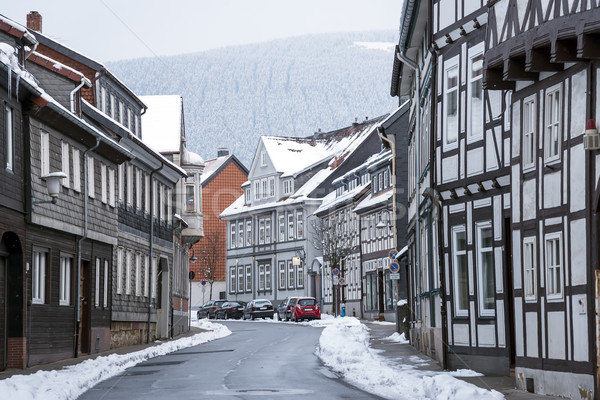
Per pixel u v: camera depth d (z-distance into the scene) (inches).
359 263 2731.3
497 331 807.1
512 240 727.1
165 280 1759.4
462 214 866.8
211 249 3673.7
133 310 1486.2
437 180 912.9
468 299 850.8
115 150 1317.7
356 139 3176.7
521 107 714.2
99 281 1277.1
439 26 917.8
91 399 655.1
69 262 1149.7
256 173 3378.4
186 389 716.7
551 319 658.8
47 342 1038.4
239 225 3518.7
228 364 999.6
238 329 2101.4
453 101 890.1
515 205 722.2
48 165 1039.6
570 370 629.3
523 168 708.0
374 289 2600.9
